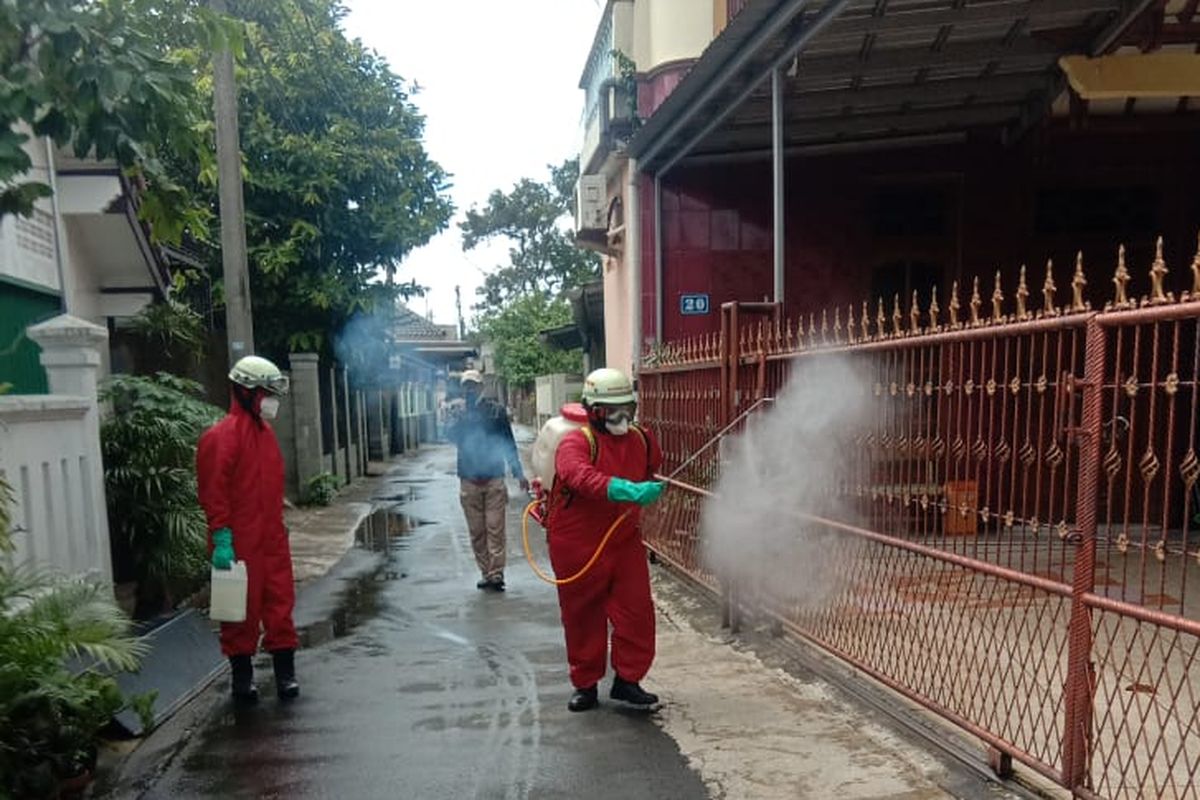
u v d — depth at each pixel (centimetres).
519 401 3956
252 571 437
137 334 870
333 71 1302
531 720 414
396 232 1338
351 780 354
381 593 696
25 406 414
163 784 353
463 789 344
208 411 647
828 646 441
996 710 346
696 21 895
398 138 1370
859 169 874
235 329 834
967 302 866
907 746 362
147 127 361
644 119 941
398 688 466
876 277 891
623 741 386
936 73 666
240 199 830
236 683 444
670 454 697
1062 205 852
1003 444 318
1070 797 307
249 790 347
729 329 541
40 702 324
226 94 812
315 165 1252
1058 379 289
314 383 1270
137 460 566
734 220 903
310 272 1304
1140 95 608
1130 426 266
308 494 1248
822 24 524
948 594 389
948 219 882
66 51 329
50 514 445
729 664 482
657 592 650
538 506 443
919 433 367
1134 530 512
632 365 915
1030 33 591
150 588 592
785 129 805
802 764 351
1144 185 835
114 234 747
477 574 765
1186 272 818
